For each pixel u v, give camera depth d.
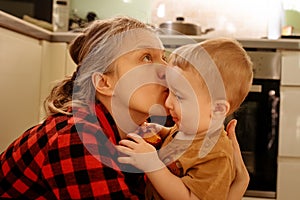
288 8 2.97
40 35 2.33
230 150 0.95
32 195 0.88
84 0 3.17
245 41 2.42
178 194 0.86
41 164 0.83
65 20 2.86
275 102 2.43
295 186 2.42
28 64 2.19
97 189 0.79
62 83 0.97
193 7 3.13
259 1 3.08
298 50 2.42
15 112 2.05
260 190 2.44
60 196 0.81
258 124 2.43
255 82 2.44
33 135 0.87
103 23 0.93
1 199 0.91
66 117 0.86
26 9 2.79
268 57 2.43
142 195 0.91
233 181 1.00
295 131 2.42
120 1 3.17
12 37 2.00
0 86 1.90
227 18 3.10
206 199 0.89
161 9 3.15
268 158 2.44
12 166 0.87
